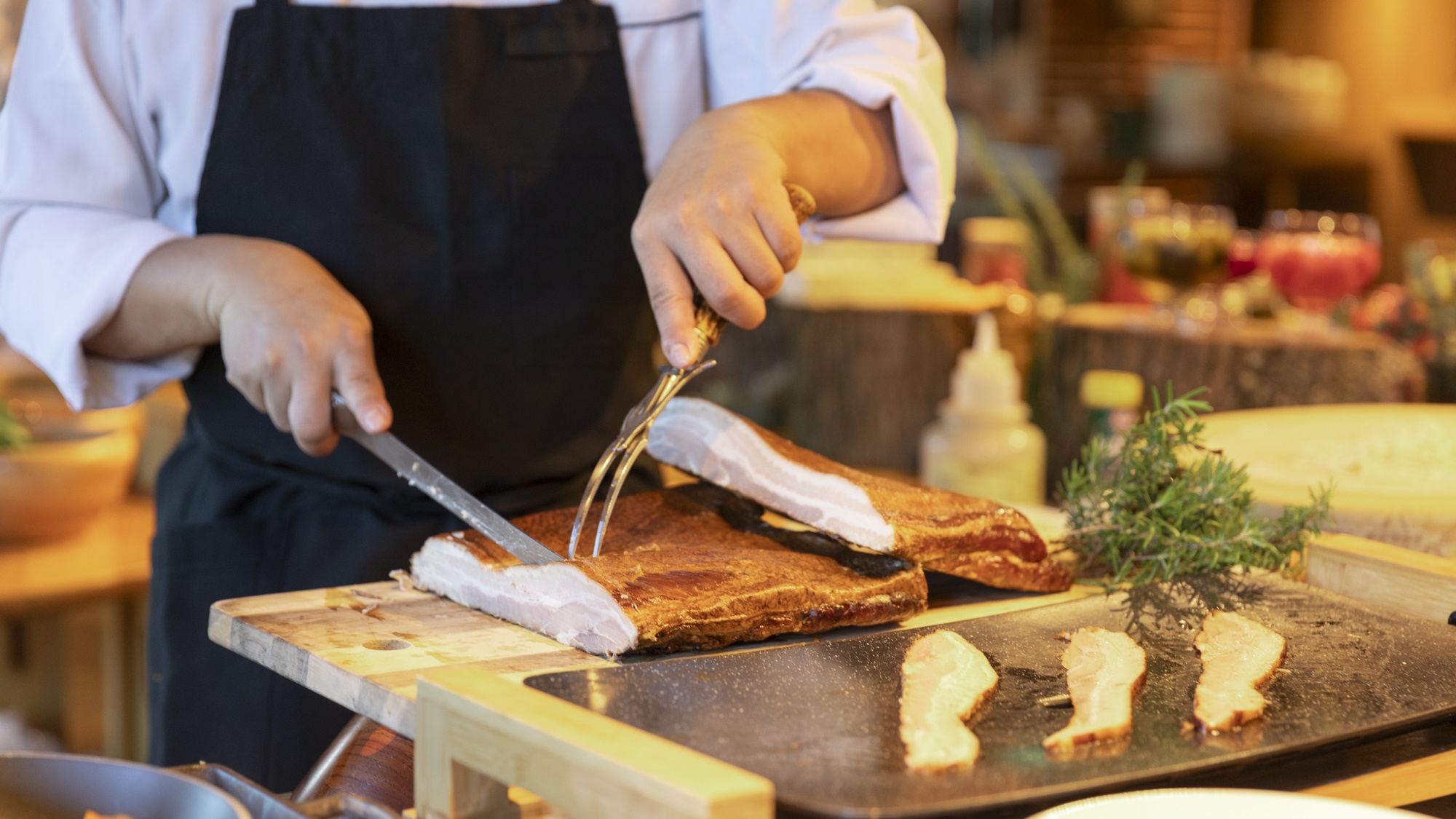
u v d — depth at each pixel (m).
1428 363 2.80
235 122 1.47
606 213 1.56
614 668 0.96
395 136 1.48
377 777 1.10
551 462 1.55
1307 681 0.99
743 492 1.31
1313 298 3.12
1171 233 2.99
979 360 2.72
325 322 1.28
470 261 1.50
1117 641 1.05
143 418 2.88
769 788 0.68
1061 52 6.14
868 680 0.96
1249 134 5.61
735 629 1.07
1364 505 1.43
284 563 1.46
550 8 1.52
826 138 1.44
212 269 1.34
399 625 1.13
